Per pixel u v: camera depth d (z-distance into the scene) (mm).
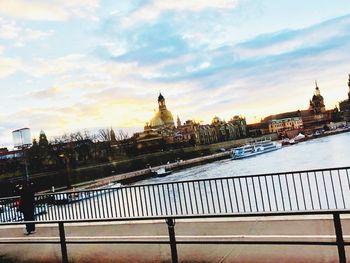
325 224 8125
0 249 9445
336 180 50062
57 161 146750
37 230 12164
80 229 11188
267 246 7113
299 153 178375
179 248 7672
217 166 168625
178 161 194250
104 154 172125
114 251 8039
